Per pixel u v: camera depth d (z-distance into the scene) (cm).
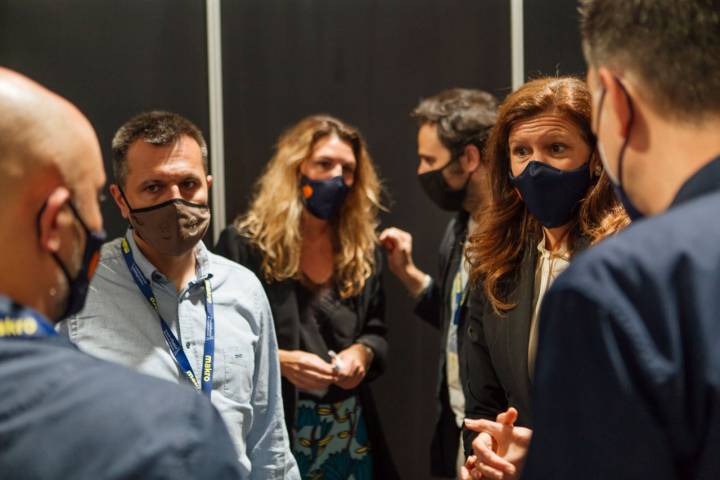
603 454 74
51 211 87
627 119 88
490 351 187
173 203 174
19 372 81
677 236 77
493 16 301
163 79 286
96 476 77
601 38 89
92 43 280
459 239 260
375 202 276
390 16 299
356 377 251
